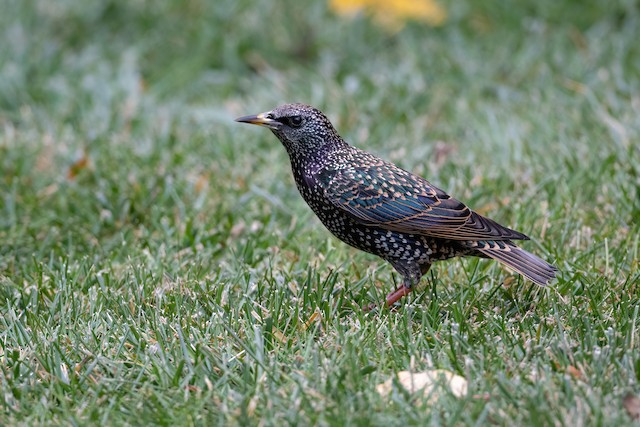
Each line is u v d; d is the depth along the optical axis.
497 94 14.87
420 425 7.14
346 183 9.27
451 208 9.20
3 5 17.48
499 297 9.49
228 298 9.30
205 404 7.62
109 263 10.32
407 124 14.16
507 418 7.14
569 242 10.68
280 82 15.51
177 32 17.25
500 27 16.84
